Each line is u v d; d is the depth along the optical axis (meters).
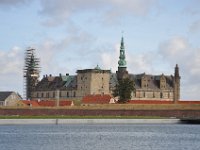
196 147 125.88
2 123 198.50
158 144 132.50
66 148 121.31
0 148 118.31
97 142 136.12
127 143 134.38
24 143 130.00
